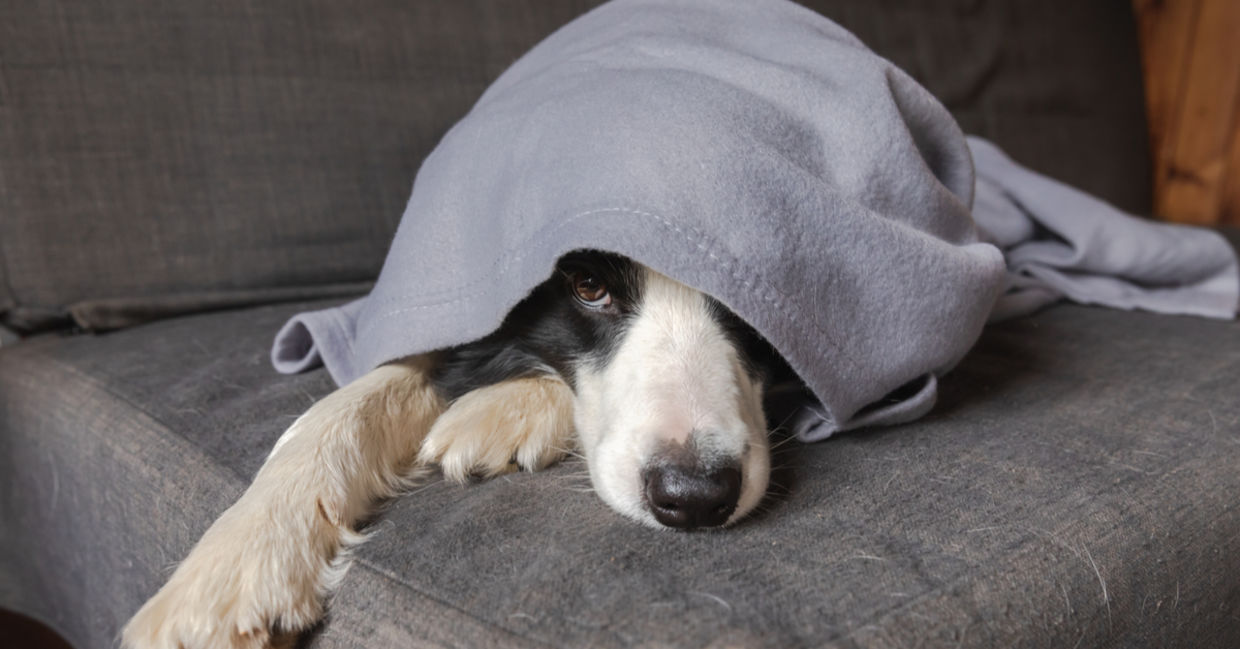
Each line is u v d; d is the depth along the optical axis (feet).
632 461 3.19
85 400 4.27
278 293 6.07
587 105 3.57
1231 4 11.69
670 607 2.46
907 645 2.42
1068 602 2.81
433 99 6.66
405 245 3.95
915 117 4.09
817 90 3.79
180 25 5.76
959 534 2.95
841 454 3.65
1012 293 6.08
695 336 3.64
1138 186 11.93
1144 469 3.53
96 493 4.00
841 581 2.64
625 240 3.11
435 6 6.70
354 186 6.37
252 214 6.00
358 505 3.26
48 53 5.38
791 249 3.33
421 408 3.98
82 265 5.49
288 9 6.10
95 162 5.52
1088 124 11.28
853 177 3.71
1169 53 12.42
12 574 5.19
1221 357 5.14
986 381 4.64
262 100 6.01
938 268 3.66
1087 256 6.34
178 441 3.72
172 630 2.73
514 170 3.65
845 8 8.93
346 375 4.26
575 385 3.98
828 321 3.48
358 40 6.36
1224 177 12.11
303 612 2.84
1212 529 3.35
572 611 2.47
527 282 3.32
